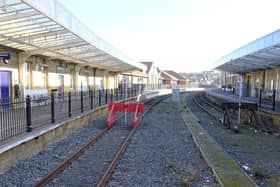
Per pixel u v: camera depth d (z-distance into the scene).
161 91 60.84
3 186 6.52
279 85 25.08
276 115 15.09
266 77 29.69
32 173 7.42
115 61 27.36
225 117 17.06
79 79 26.53
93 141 11.20
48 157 8.95
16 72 16.00
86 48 18.91
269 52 18.72
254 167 8.28
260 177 7.58
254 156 9.88
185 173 7.57
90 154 9.46
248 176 7.04
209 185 6.70
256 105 17.02
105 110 20.33
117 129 14.76
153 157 9.16
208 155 8.98
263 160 9.38
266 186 6.93
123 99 27.47
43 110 14.80
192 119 18.58
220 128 16.02
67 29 12.45
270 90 28.12
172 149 10.29
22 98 16.08
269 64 25.28
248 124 17.27
